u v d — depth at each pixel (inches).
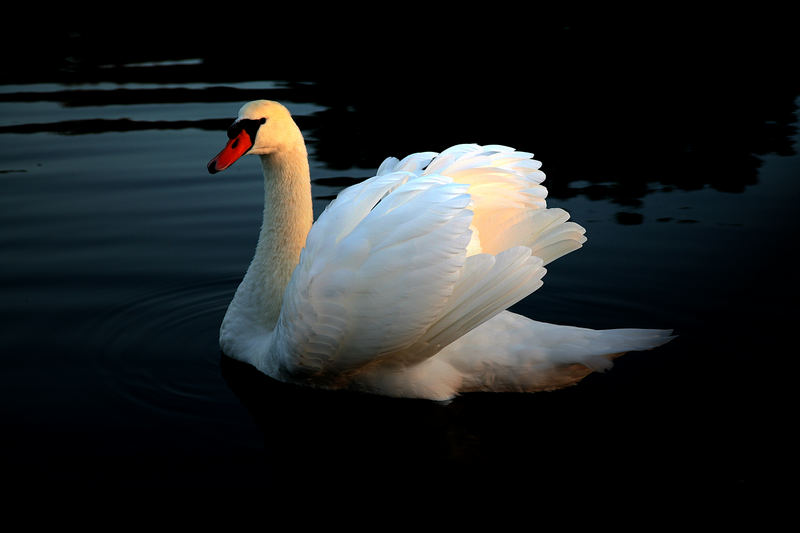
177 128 432.8
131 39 612.1
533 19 705.0
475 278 212.5
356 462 206.8
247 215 343.0
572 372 225.1
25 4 710.5
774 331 257.8
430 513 187.2
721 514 185.0
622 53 604.7
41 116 447.2
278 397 234.1
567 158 407.8
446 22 685.9
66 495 188.2
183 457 203.9
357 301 216.4
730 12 728.3
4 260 301.7
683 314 269.3
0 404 223.3
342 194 237.1
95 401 227.0
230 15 689.6
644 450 208.5
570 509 188.1
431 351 223.0
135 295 284.2
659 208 347.3
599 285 289.3
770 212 339.9
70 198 352.5
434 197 216.1
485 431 219.0
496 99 499.5
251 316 256.7
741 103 496.4
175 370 245.9
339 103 483.8
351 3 737.0
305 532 179.2
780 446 207.9
